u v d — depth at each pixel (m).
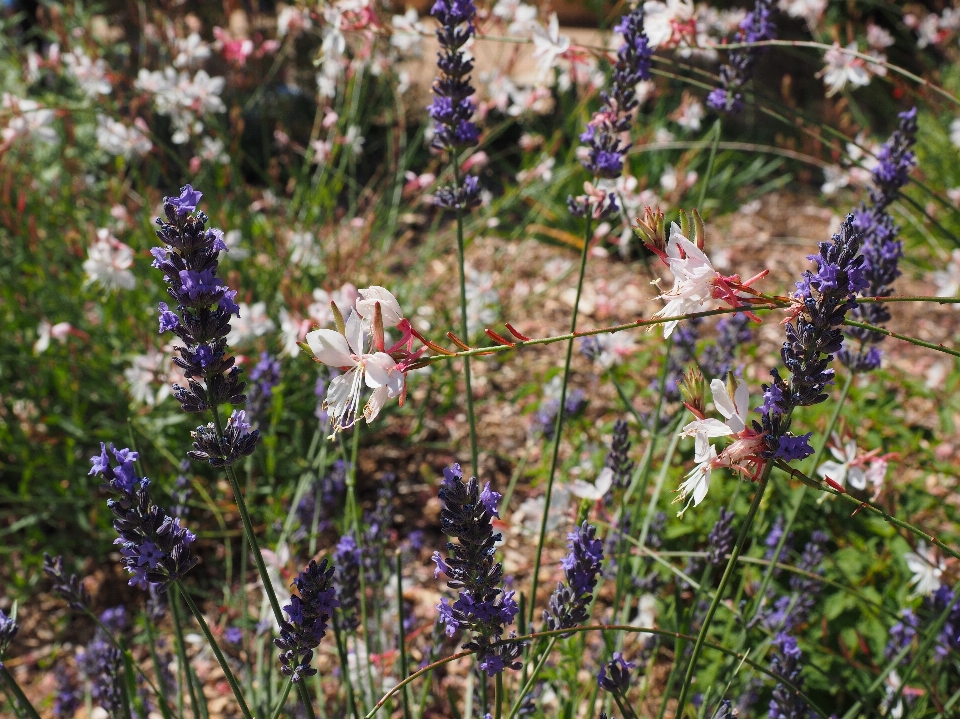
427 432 4.66
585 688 2.86
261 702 2.61
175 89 4.45
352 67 5.16
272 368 3.15
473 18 2.54
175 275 1.59
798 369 1.48
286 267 4.57
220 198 4.95
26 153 5.28
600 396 4.83
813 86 9.11
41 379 4.33
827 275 1.43
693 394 1.56
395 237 6.43
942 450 4.31
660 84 5.23
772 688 2.86
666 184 5.68
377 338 1.48
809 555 2.81
